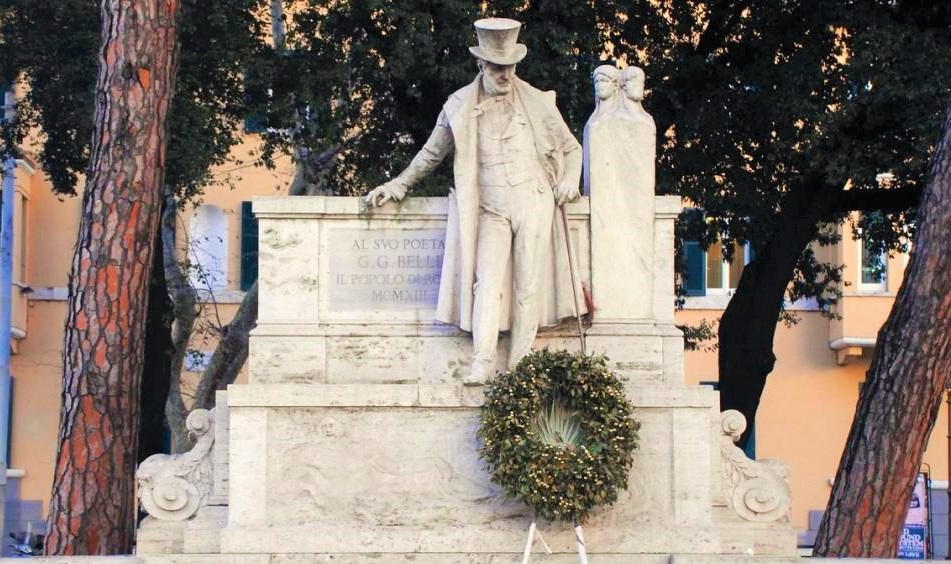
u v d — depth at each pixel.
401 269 16.47
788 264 25.27
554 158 16.38
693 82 25.16
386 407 15.96
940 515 35.59
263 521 15.80
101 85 18.62
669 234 16.62
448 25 23.36
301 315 16.39
